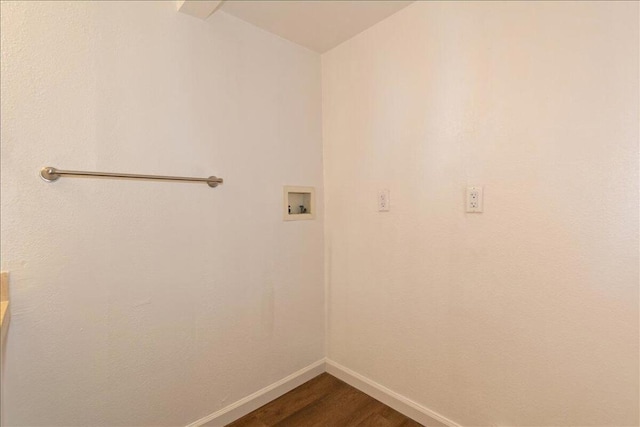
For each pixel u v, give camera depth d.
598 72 1.08
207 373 1.54
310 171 1.98
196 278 1.49
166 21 1.38
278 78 1.81
